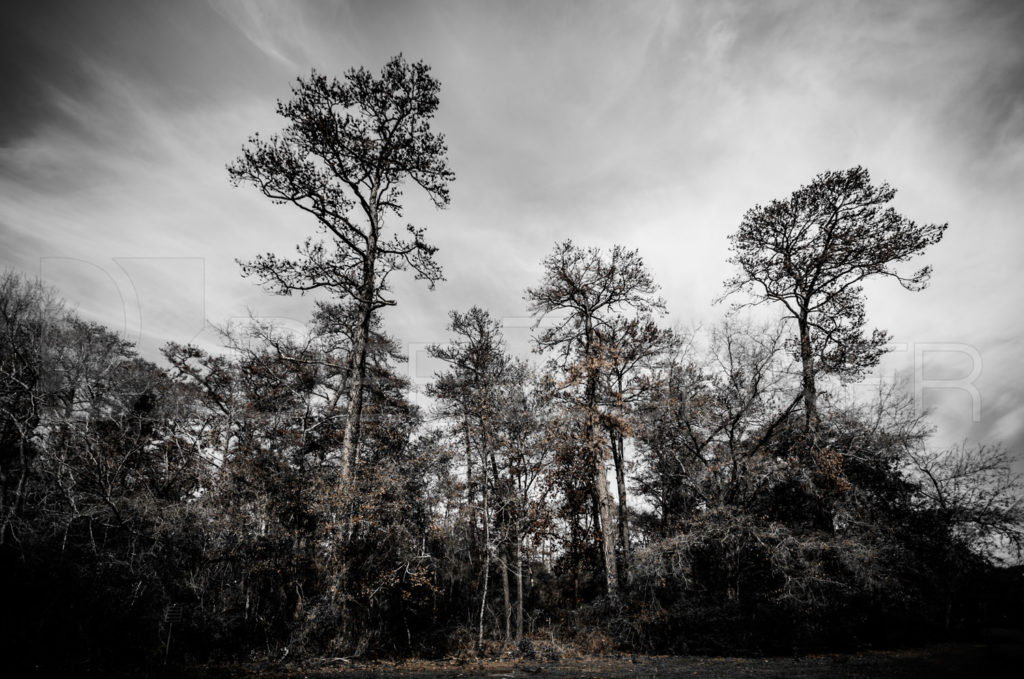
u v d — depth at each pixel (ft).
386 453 62.69
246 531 45.78
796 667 36.94
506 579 55.98
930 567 50.26
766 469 52.03
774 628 46.73
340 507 44.42
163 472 48.83
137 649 34.42
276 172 49.16
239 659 38.06
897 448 54.70
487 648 49.11
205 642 38.47
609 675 35.19
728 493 53.57
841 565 47.42
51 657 30.04
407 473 54.03
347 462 48.08
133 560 39.27
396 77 53.31
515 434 59.11
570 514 65.46
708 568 51.83
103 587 35.96
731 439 57.57
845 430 54.65
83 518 40.14
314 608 41.14
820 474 52.03
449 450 57.77
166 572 39.83
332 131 51.19
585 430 61.36
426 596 51.62
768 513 52.75
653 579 50.96
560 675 35.42
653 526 69.10
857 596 46.44
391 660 42.22
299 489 47.96
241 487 47.44
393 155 55.67
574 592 69.15
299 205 52.06
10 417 37.22
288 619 44.50
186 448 50.83
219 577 43.11
